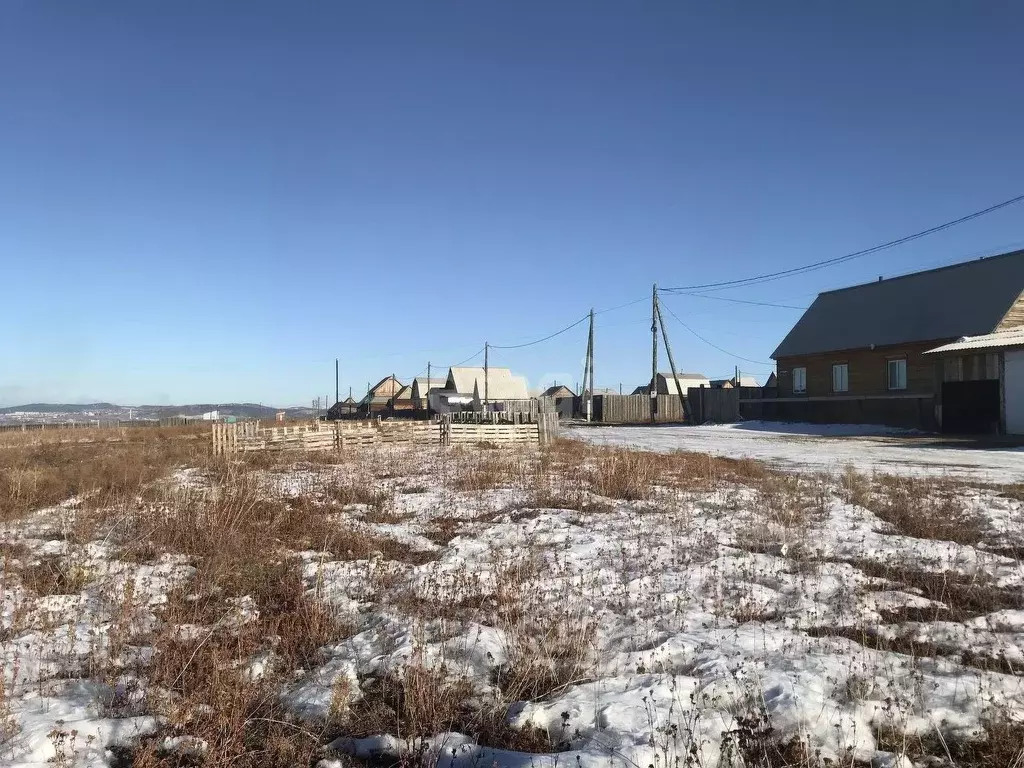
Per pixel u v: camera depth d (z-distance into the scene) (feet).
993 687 14.03
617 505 36.68
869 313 123.24
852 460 61.05
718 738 12.34
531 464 55.52
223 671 14.61
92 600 21.43
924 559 24.26
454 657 16.30
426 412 209.36
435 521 32.99
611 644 17.38
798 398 128.57
